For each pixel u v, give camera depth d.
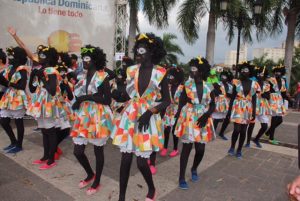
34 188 3.94
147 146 3.20
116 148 5.85
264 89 6.38
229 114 5.74
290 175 4.95
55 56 4.57
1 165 4.66
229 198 3.99
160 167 4.98
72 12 8.61
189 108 4.20
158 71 3.29
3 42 7.81
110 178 4.37
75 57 7.09
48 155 4.79
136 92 3.34
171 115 5.42
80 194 3.83
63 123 4.87
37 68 4.90
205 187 4.29
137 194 3.92
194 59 4.20
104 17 9.10
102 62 3.85
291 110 14.38
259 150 6.37
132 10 11.96
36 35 8.20
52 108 4.53
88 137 3.74
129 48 12.33
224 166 5.22
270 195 4.14
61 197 3.73
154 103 3.37
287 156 6.05
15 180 4.15
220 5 11.92
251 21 14.14
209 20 12.81
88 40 8.95
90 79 3.79
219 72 7.47
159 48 3.37
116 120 3.48
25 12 7.99
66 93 4.89
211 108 4.15
